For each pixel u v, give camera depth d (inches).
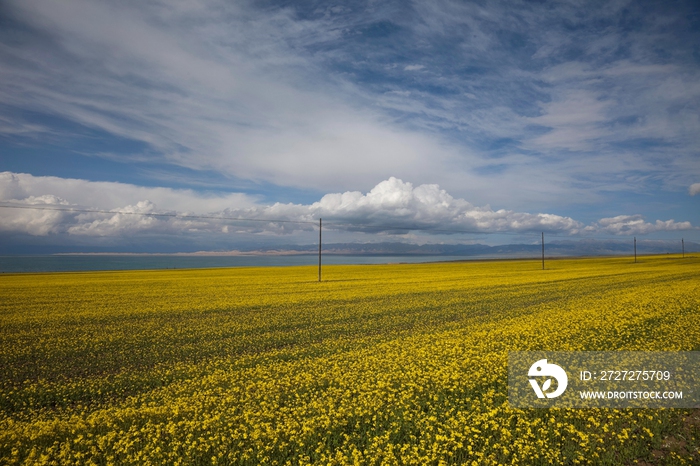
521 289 1641.2
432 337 774.5
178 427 393.1
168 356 709.9
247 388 498.3
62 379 597.9
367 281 2165.4
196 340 820.6
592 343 675.4
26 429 392.2
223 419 413.1
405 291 1614.2
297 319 1018.7
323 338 823.7
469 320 973.2
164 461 334.0
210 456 347.9
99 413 440.8
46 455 339.3
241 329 907.4
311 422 381.4
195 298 1428.4
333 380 520.1
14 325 967.0
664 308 994.1
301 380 522.3
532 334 741.9
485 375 508.1
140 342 800.3
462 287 1760.6
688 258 5000.0
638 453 338.0
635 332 750.5
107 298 1438.2
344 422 390.6
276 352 705.0
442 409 422.9
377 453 332.2
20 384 581.6
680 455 332.5
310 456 349.4
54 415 461.4
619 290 1472.7
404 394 442.0
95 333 876.6
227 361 650.2
